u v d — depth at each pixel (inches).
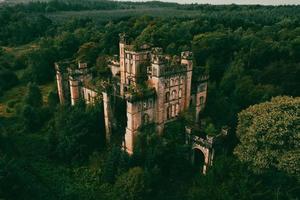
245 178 2453.2
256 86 3846.0
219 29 5871.1
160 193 2748.5
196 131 3056.1
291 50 4584.2
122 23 6589.6
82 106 3540.8
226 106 3617.1
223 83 4197.8
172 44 4763.8
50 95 4345.5
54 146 3284.9
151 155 2817.4
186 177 2942.9
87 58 5000.0
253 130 2534.5
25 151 3371.1
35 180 2871.6
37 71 5629.9
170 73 3029.0
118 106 3304.6
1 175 2412.6
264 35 5634.8
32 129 3833.7
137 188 2578.7
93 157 3125.0
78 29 7160.4
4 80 5531.5
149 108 3016.7
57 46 6141.7
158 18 7091.5
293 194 2401.6
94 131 3277.6
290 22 6530.5
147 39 4960.6
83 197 2696.9
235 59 4537.4
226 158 2701.8
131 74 3464.6
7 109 4473.4
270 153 2447.1
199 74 3543.3
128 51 3393.2
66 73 3907.5
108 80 3659.0
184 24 6107.3
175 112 3299.7
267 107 2736.2
